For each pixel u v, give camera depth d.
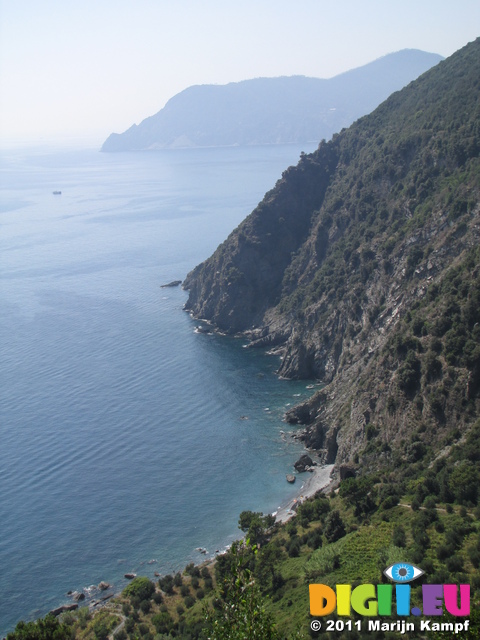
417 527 71.06
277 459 117.44
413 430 96.50
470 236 118.38
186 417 132.62
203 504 104.25
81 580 88.31
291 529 87.75
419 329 107.81
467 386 92.25
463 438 88.19
